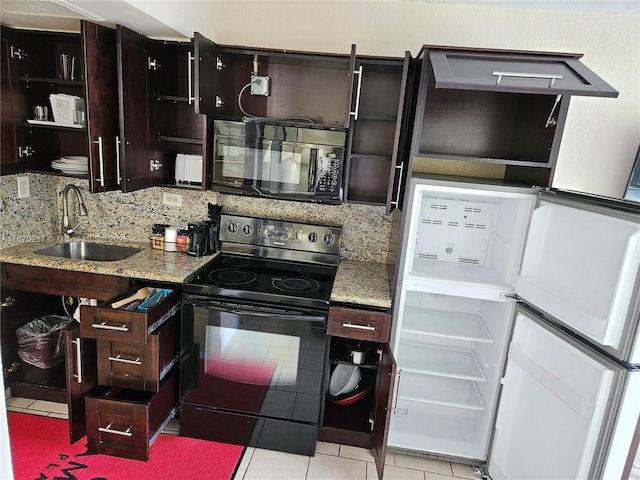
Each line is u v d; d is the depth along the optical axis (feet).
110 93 6.41
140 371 6.03
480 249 7.32
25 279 6.89
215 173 7.11
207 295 6.44
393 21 7.33
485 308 7.43
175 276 6.44
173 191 8.05
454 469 6.80
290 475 6.32
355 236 8.06
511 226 6.46
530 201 6.03
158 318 5.97
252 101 7.67
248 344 6.47
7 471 2.67
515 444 6.20
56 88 7.61
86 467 6.14
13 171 7.10
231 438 6.87
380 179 7.73
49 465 6.13
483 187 6.02
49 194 8.17
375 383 7.02
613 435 4.58
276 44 7.66
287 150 6.81
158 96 7.06
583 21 7.00
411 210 6.08
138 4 5.46
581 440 4.82
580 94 4.66
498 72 4.83
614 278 4.49
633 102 7.16
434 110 7.25
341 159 6.75
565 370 5.16
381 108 7.44
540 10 7.02
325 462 6.66
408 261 6.24
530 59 5.66
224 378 6.64
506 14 7.09
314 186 6.88
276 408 6.66
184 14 6.62
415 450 6.91
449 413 7.86
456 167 7.52
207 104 6.47
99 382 6.14
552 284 5.55
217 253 7.98
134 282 6.66
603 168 7.42
